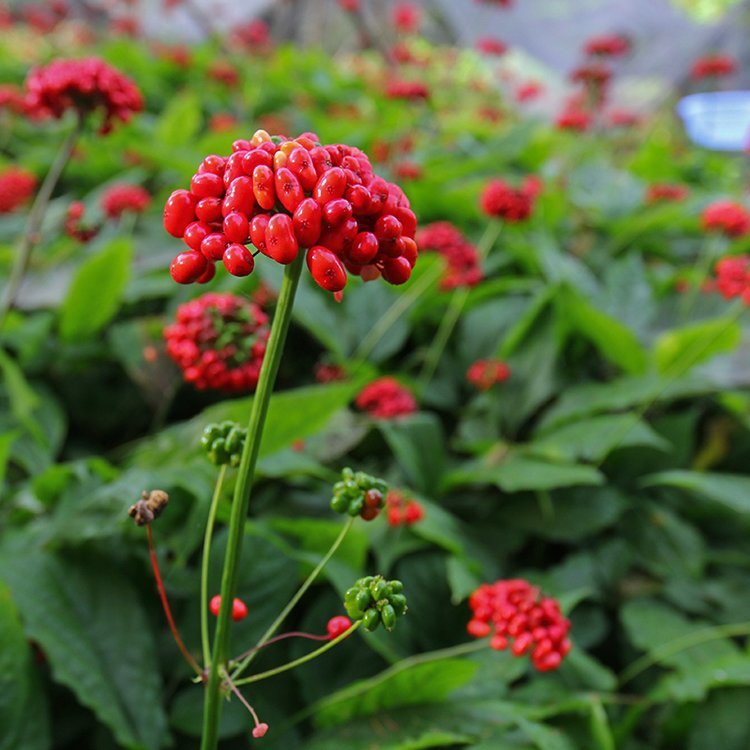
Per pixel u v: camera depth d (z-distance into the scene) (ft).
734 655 6.05
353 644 5.54
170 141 12.42
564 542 7.59
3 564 4.71
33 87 6.07
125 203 8.59
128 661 4.67
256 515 6.40
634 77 23.50
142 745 4.34
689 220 11.97
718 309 9.86
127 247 7.31
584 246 11.95
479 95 21.45
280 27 23.59
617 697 5.90
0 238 10.00
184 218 2.71
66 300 7.69
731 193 16.08
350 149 2.76
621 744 5.74
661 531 7.55
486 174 13.32
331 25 23.56
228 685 3.08
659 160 16.11
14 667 4.33
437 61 20.20
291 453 6.21
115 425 8.23
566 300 8.02
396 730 4.75
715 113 23.17
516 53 25.05
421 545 6.23
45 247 9.77
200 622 4.99
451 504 7.47
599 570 7.18
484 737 4.69
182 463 5.40
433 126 16.98
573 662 5.91
